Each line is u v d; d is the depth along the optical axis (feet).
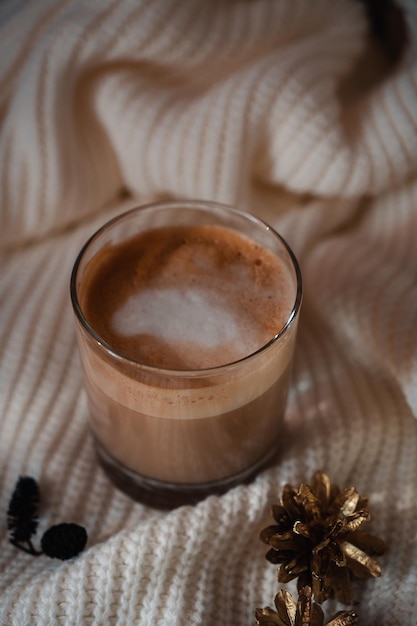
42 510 1.24
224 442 1.15
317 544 1.13
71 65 1.44
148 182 1.54
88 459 1.30
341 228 1.56
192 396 1.06
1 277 1.45
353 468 1.26
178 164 1.48
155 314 1.13
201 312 1.14
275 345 1.06
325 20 1.56
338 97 1.52
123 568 1.13
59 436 1.30
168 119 1.47
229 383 1.06
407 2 1.52
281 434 1.29
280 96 1.47
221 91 1.47
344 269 1.44
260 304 1.15
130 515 1.25
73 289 1.09
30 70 1.44
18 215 1.49
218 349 1.10
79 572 1.12
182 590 1.11
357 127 1.51
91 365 1.11
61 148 1.46
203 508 1.17
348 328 1.38
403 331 1.32
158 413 1.09
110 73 1.48
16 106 1.46
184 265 1.19
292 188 1.56
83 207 1.52
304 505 1.13
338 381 1.35
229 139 1.46
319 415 1.31
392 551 1.18
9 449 1.29
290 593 1.16
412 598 1.11
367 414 1.30
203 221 1.24
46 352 1.36
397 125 1.48
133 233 1.23
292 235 1.48
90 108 1.50
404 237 1.50
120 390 1.08
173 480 1.21
